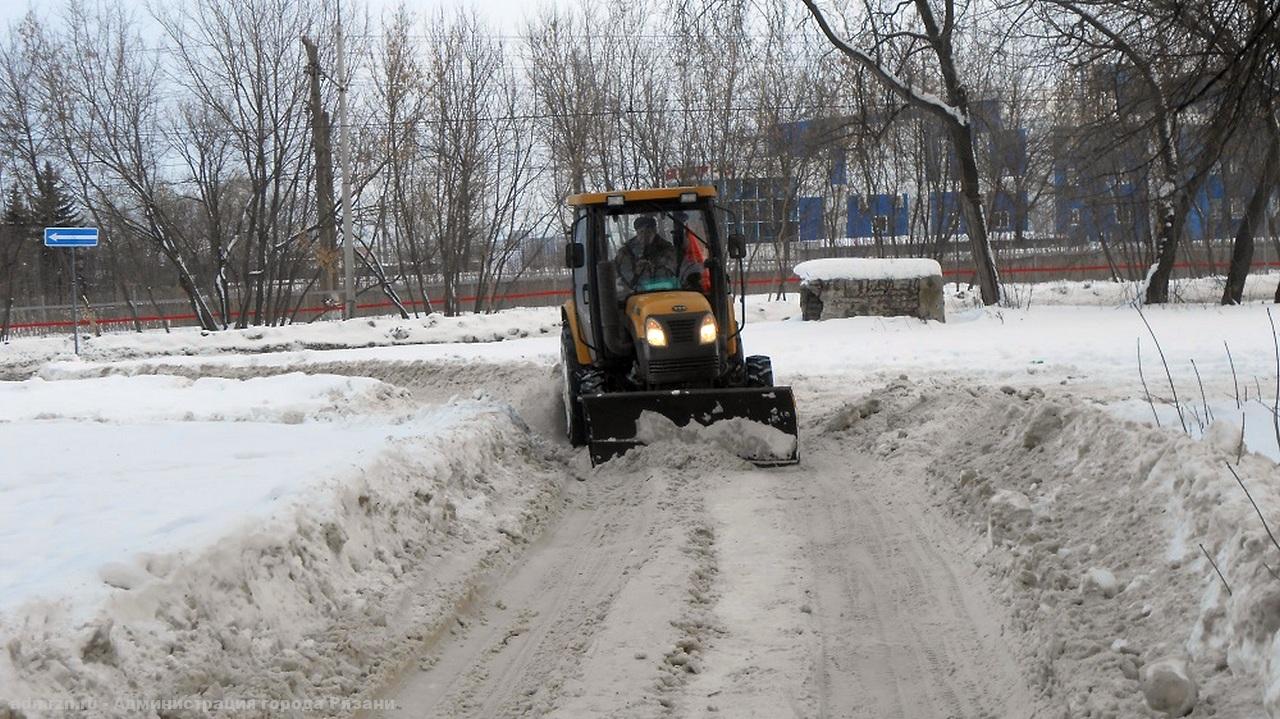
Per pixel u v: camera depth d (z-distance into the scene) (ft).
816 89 103.71
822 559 22.91
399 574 20.80
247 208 103.19
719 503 27.71
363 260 107.45
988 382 47.21
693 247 36.29
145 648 14.70
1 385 56.13
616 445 32.65
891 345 61.36
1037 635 17.11
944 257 127.03
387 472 23.79
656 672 16.76
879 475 30.22
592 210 36.04
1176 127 37.60
